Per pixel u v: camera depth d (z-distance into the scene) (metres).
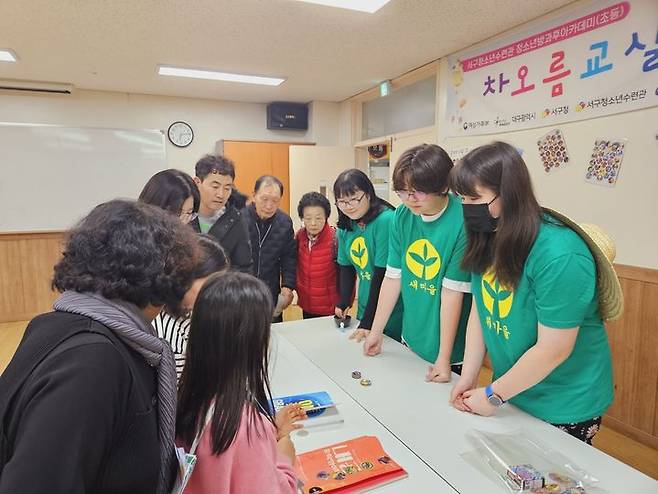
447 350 1.54
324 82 4.66
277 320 2.88
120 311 0.60
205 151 5.50
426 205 1.49
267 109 5.70
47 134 4.73
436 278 1.59
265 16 2.94
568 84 2.79
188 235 0.71
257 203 2.76
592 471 0.99
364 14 2.91
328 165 5.47
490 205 1.15
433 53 3.73
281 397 1.35
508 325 1.24
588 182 2.71
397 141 4.74
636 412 2.53
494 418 1.24
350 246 2.20
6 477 0.46
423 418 1.24
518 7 2.80
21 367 0.54
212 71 4.21
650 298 2.42
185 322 0.97
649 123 2.38
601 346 1.22
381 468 1.00
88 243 0.61
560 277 1.06
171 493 0.67
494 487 0.95
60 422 0.48
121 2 2.71
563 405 1.21
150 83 4.66
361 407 1.31
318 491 0.93
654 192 2.38
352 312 2.96
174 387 0.68
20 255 4.74
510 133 3.23
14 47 3.49
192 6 2.78
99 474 0.55
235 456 0.71
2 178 4.63
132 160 5.05
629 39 2.43
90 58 3.80
